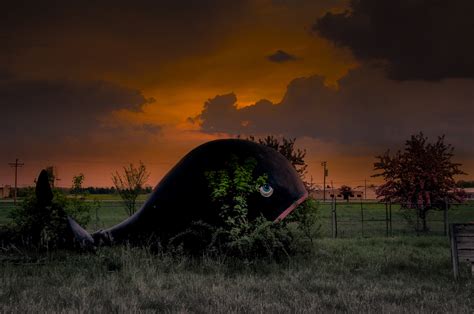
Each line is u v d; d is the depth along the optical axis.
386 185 29.31
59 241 12.94
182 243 12.94
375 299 8.42
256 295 8.64
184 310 7.22
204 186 13.34
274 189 13.20
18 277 10.25
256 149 13.76
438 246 19.11
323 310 7.41
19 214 13.28
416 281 10.68
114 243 13.52
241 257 12.66
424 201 28.62
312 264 12.63
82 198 15.27
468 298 8.78
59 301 7.92
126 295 8.44
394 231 28.91
